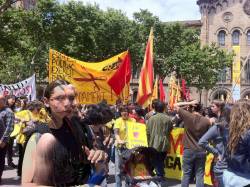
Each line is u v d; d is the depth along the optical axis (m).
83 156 2.98
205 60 48.75
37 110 11.98
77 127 3.02
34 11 41.50
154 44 49.28
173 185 11.01
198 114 8.74
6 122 9.91
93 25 42.81
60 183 2.79
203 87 52.69
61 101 2.91
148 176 7.10
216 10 66.19
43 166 2.73
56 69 13.33
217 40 66.06
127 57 13.62
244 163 4.91
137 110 12.86
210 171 10.62
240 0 65.25
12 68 49.88
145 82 13.62
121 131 10.10
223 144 6.03
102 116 5.62
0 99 9.91
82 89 13.57
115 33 44.06
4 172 12.61
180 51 48.84
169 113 18.66
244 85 60.84
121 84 13.46
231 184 4.91
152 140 10.38
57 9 41.38
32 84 19.03
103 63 13.73
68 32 41.69
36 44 42.28
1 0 27.84
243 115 4.88
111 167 14.02
